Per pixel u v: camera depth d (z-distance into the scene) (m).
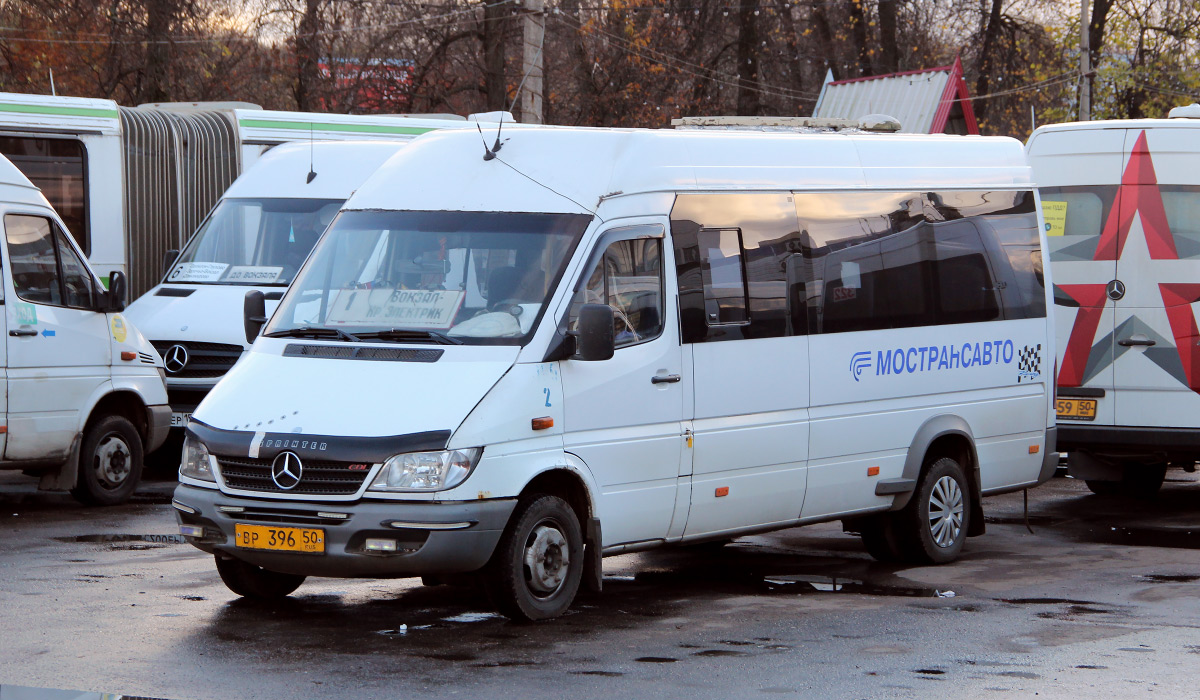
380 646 7.43
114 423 12.37
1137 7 45.06
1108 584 9.62
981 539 11.75
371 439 7.45
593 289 8.34
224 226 15.89
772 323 9.38
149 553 10.00
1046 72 45.94
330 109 38.88
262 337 8.52
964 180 10.94
